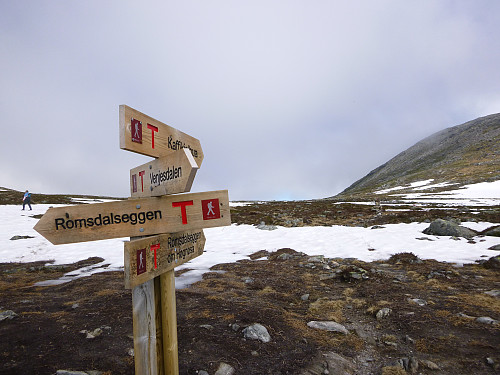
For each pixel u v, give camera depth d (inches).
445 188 2992.1
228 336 228.7
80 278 440.1
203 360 196.5
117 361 191.3
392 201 2009.1
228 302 304.0
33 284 420.2
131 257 105.1
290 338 232.1
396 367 194.4
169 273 137.5
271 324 252.1
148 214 127.3
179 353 204.7
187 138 163.8
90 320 252.4
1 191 2269.9
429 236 676.1
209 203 132.5
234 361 197.2
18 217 1133.7
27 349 201.3
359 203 1851.6
